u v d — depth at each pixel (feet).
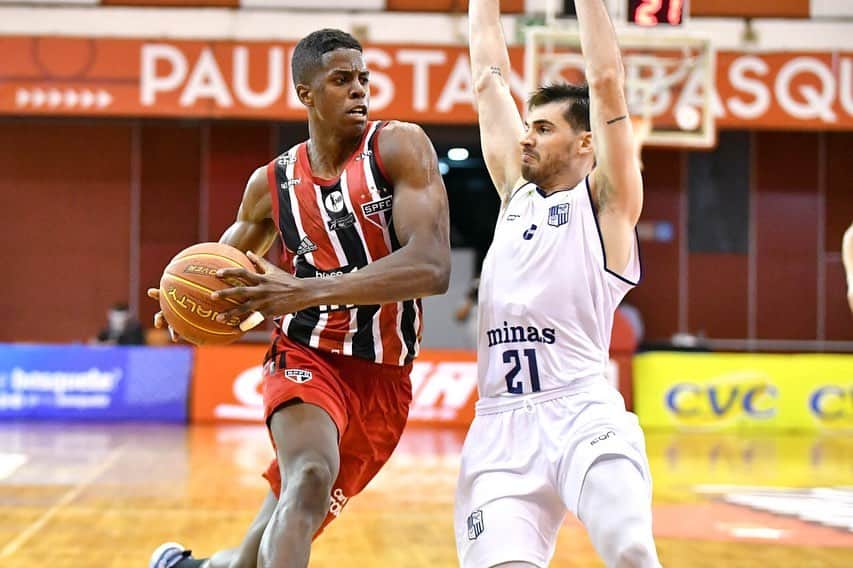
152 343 63.52
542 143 14.08
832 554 25.29
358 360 15.03
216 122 71.00
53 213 70.49
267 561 12.78
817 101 60.59
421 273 13.85
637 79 54.90
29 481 35.04
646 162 72.08
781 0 64.75
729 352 72.28
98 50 60.80
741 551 25.55
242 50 60.80
